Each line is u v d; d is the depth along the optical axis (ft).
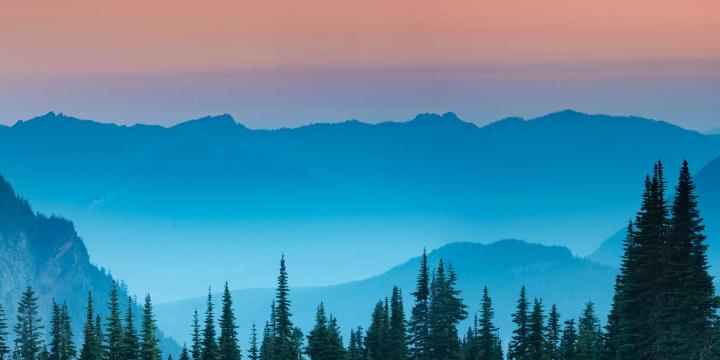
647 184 438.81
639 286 438.40
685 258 426.10
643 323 442.50
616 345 540.11
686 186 426.92
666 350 428.15
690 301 416.87
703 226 423.23
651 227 432.25
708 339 418.10
